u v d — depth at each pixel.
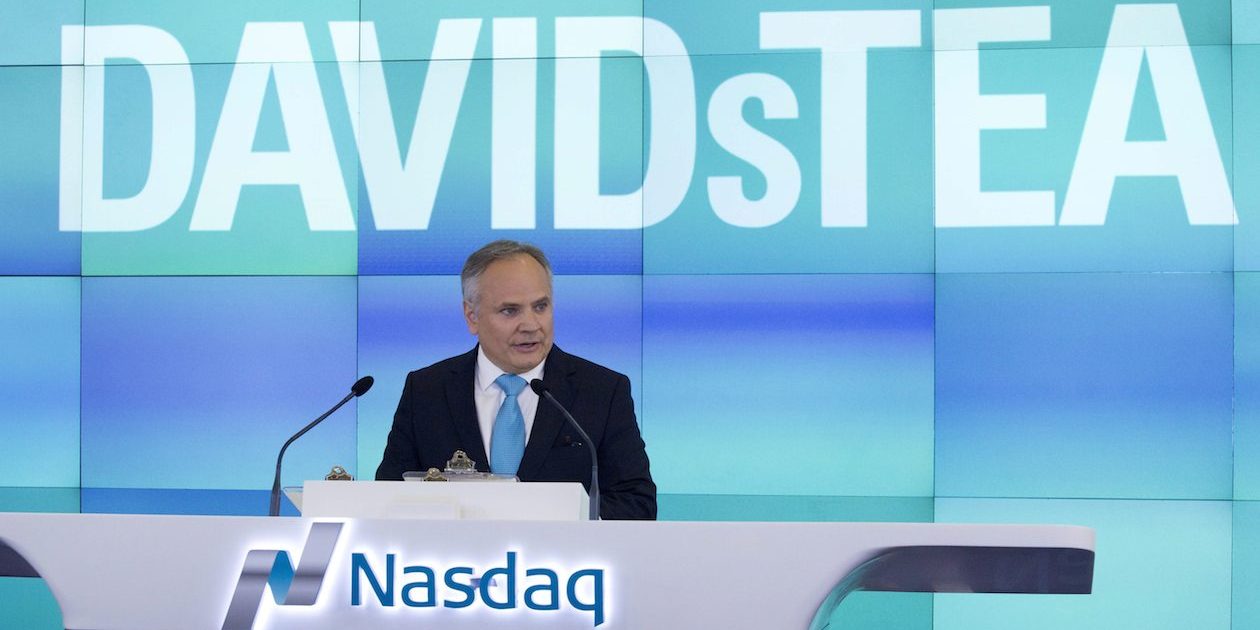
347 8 5.86
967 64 5.63
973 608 5.52
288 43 5.86
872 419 5.62
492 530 2.35
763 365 5.66
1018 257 5.59
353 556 2.36
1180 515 5.48
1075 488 5.52
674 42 5.74
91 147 5.86
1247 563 5.45
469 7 5.82
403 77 5.82
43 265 5.87
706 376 5.68
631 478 3.66
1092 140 5.57
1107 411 5.53
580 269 5.73
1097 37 5.59
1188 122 5.54
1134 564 5.48
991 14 5.63
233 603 2.36
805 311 5.67
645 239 5.72
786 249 5.68
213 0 5.88
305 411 5.77
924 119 5.64
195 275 5.83
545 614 2.32
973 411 5.57
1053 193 5.58
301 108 5.84
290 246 5.82
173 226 5.84
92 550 2.40
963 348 5.59
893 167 5.65
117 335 5.83
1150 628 5.46
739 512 5.63
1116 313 5.54
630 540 2.33
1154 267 5.53
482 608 2.33
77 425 5.82
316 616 2.35
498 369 3.81
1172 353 5.51
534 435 3.66
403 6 5.84
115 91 5.87
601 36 5.77
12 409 5.82
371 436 5.75
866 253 5.65
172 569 2.38
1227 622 5.44
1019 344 5.57
